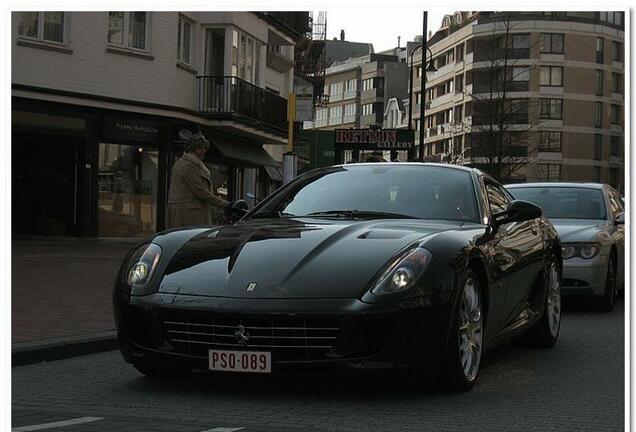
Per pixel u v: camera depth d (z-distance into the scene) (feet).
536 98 273.75
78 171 76.33
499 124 183.52
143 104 80.18
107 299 32.91
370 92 411.54
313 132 155.94
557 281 25.63
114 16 78.23
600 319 32.22
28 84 71.15
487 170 184.14
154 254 17.94
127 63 78.95
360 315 15.67
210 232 18.99
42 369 20.90
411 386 18.07
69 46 74.08
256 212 21.33
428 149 321.32
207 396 17.12
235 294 16.19
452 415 15.62
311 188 21.80
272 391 17.51
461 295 16.92
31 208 76.69
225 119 88.89
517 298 21.45
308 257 16.88
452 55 300.61
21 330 24.57
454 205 20.44
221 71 92.12
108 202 79.05
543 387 18.66
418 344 16.06
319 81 176.04
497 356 23.22
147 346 16.98
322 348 15.80
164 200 83.97
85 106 75.72
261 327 15.87
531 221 24.29
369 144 107.76
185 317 16.39
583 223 35.86
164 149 83.87
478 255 18.08
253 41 98.53
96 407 16.26
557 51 275.59
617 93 288.30
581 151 278.26
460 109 290.35
